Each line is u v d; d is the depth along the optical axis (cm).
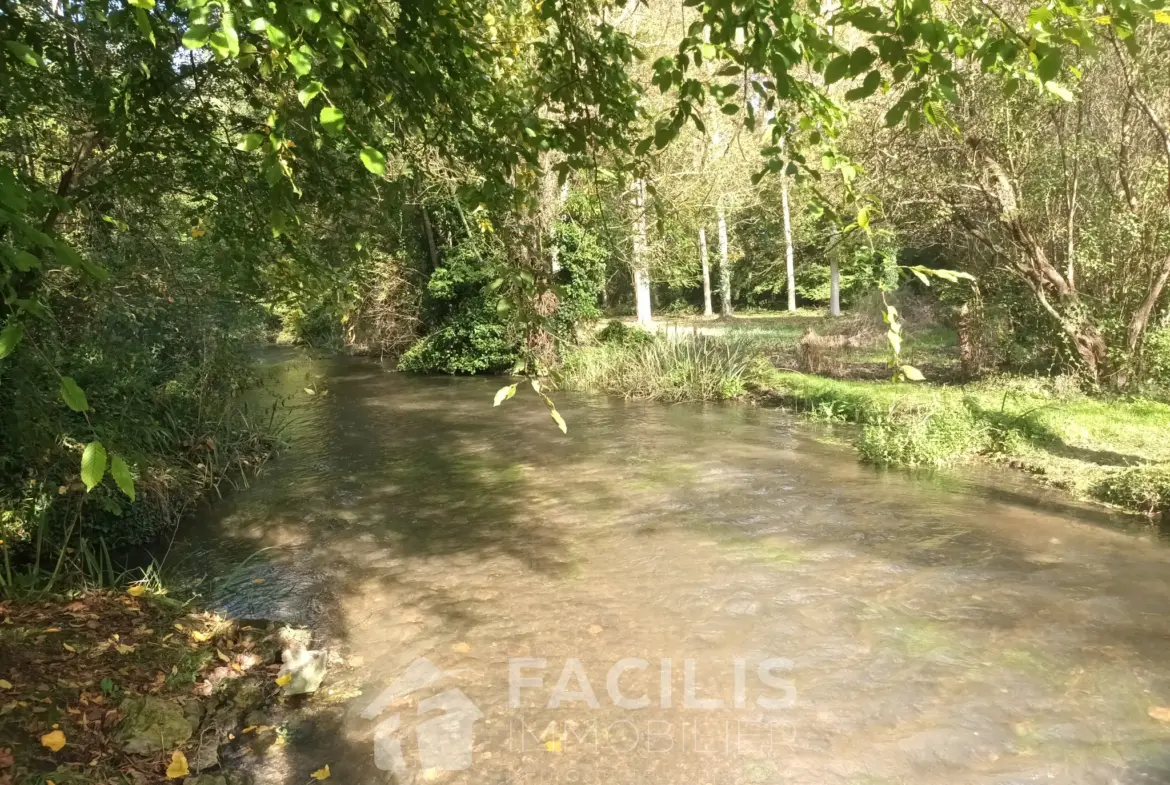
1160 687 396
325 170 428
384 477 862
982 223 1158
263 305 1005
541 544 630
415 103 309
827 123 240
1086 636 452
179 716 359
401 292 2025
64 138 511
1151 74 944
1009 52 188
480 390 1524
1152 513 655
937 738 355
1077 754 342
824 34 212
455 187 356
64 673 370
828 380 1298
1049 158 1059
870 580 539
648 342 1552
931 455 845
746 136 1579
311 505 757
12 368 468
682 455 928
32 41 304
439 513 724
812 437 1010
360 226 496
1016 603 498
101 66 395
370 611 507
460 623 486
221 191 451
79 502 569
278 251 504
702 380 1333
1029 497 727
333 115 199
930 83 198
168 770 323
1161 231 962
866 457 880
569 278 1658
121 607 478
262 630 466
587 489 792
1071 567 555
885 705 383
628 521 683
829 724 367
